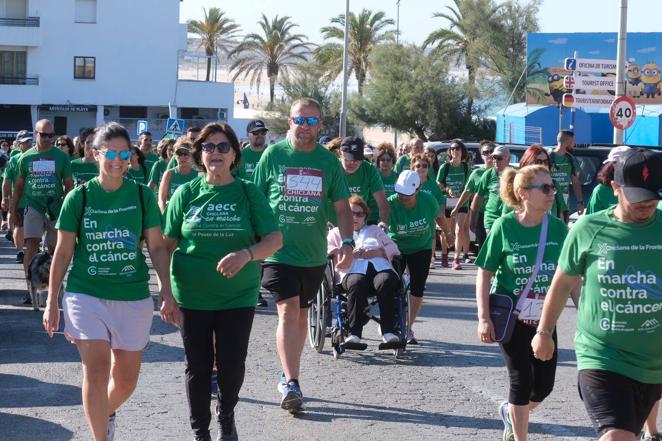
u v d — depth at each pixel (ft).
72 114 208.95
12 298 42.45
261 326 37.37
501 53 200.85
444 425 24.12
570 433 23.62
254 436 22.86
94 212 19.66
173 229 20.76
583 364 16.34
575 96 102.17
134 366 20.18
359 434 23.21
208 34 252.62
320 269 25.73
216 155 20.36
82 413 24.54
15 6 201.98
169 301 19.90
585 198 62.44
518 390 20.15
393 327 30.78
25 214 40.27
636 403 16.17
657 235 15.89
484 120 198.29
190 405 20.83
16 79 202.49
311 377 29.07
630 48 153.07
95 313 19.47
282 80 226.58
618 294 15.96
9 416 24.20
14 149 66.39
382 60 197.98
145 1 208.85
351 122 207.92
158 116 214.48
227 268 19.48
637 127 132.16
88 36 206.39
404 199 32.58
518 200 20.38
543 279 20.04
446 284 51.13
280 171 25.46
